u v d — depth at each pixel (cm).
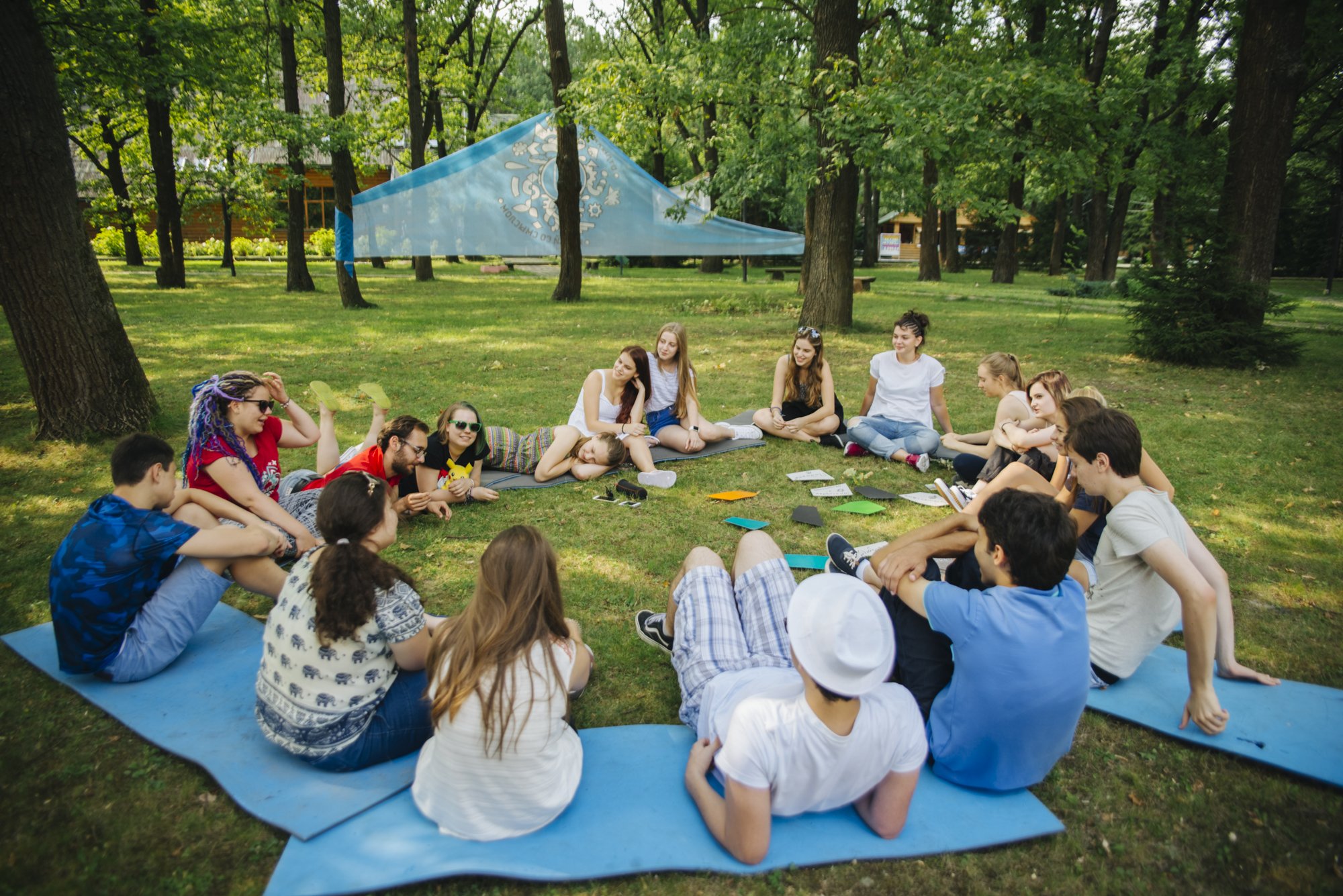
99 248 3106
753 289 2138
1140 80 1256
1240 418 718
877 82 1065
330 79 1530
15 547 420
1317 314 1572
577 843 223
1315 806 248
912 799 243
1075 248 3459
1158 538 270
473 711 209
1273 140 977
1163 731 278
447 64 2672
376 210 1553
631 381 575
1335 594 387
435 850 218
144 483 288
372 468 437
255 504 361
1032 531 224
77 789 244
